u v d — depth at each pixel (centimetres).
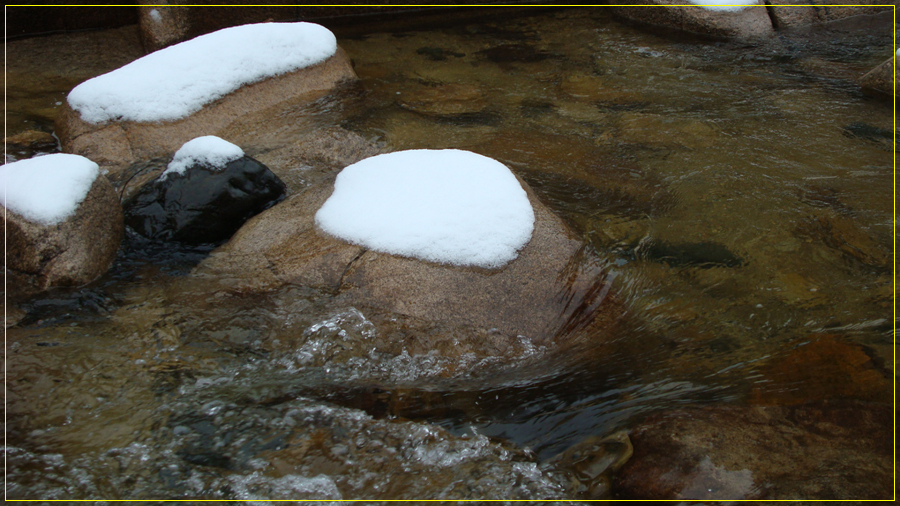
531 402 245
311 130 477
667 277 314
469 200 306
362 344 268
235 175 345
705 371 252
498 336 270
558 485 211
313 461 222
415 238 290
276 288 293
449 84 581
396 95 552
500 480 214
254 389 252
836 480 193
